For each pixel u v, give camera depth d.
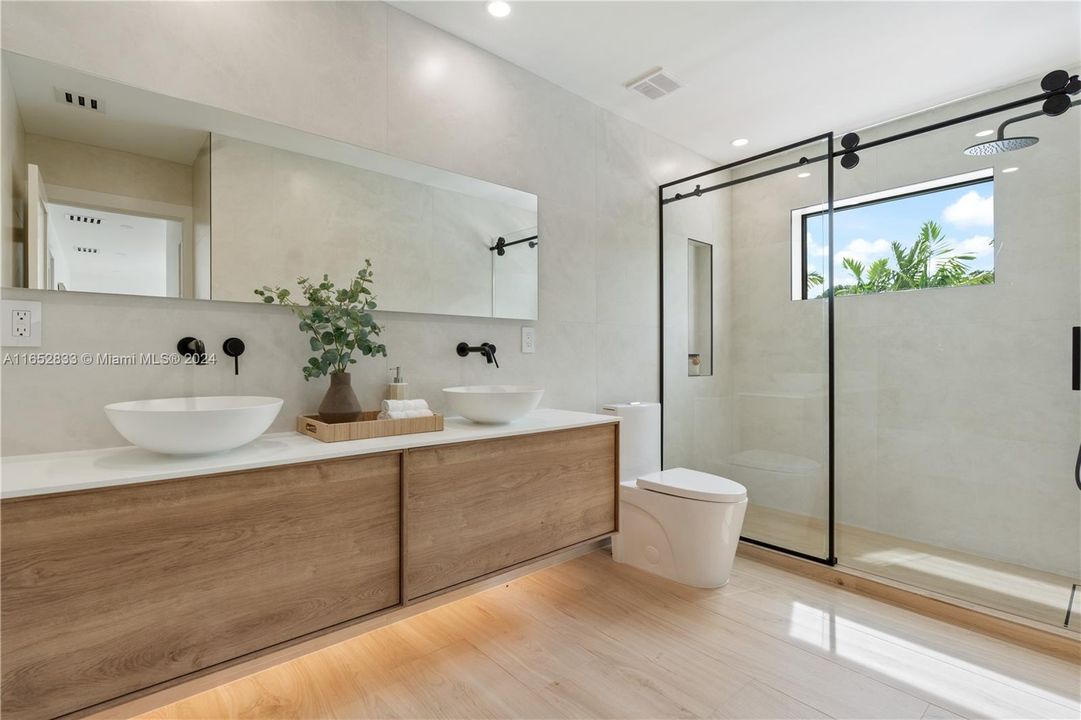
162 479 1.15
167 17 1.58
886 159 2.53
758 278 2.89
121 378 1.50
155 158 1.56
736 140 3.31
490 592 2.30
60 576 1.04
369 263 1.97
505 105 2.43
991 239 2.32
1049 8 2.04
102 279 1.47
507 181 2.43
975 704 1.56
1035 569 2.25
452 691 1.61
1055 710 1.54
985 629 1.99
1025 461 2.28
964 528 2.43
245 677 1.67
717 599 2.25
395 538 1.53
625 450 2.69
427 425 1.76
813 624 2.04
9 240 1.36
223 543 1.23
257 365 1.74
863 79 2.58
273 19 1.77
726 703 1.56
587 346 2.78
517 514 1.85
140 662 1.12
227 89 1.68
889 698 1.59
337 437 1.56
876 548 2.62
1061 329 2.18
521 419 2.14
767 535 2.82
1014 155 2.24
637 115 2.98
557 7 2.07
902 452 2.57
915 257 2.49
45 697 1.02
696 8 2.07
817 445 2.66
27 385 1.38
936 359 2.49
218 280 1.65
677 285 3.16
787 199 2.80
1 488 1.00
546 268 2.59
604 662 1.77
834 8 2.06
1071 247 2.14
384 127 2.02
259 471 1.28
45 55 1.40
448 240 2.21
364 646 1.86
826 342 2.65
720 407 3.00
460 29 2.21
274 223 1.76
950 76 2.55
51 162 1.41
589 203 2.81
